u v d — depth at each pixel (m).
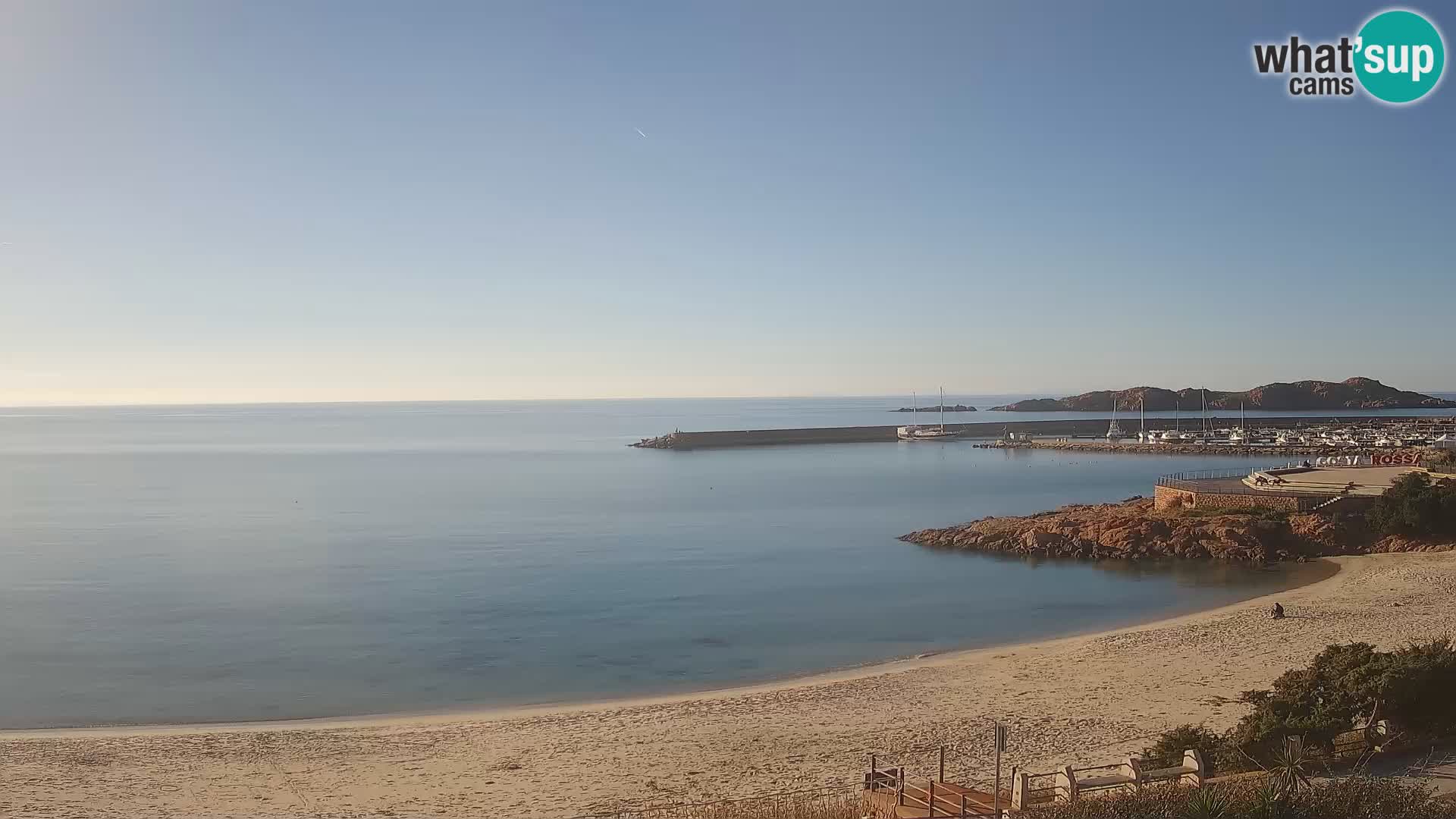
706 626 49.00
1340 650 27.09
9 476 152.62
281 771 27.30
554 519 94.88
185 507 106.94
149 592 58.25
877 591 58.06
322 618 50.84
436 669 41.19
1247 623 43.47
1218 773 20.97
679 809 23.38
